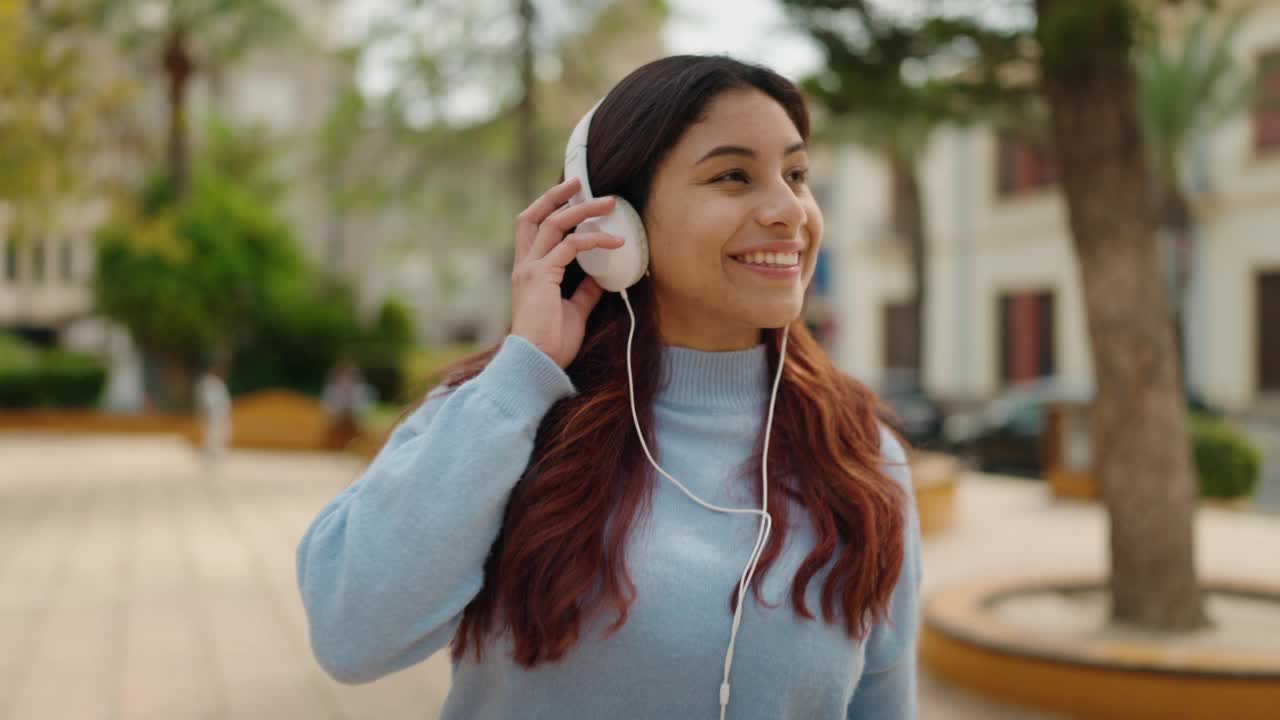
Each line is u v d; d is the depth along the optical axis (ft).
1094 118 15.55
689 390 4.68
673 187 4.34
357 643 4.00
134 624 19.01
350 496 4.29
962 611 16.37
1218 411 41.27
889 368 81.00
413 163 43.62
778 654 4.19
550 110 42.19
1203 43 53.57
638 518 4.26
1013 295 70.64
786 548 4.34
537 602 4.05
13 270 102.22
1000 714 13.97
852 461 4.72
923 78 16.70
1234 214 59.06
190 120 73.87
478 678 4.48
